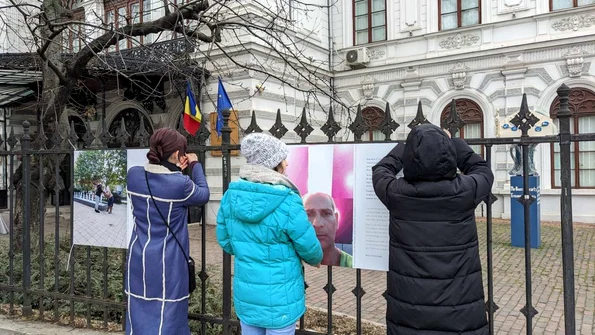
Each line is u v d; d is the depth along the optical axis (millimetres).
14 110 12352
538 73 12242
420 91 14016
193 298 4340
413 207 2148
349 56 15008
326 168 2963
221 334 3883
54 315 4066
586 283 6121
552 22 12141
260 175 2350
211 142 11609
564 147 2496
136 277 2809
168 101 13344
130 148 3580
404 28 14406
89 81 11484
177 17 5234
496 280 6387
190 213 3402
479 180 2145
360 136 2883
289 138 12766
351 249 2898
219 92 7809
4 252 5992
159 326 2740
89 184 3740
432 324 2109
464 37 13391
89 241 3771
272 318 2350
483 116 13078
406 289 2166
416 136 2109
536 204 8648
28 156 4219
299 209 2348
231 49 11680
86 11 9711
